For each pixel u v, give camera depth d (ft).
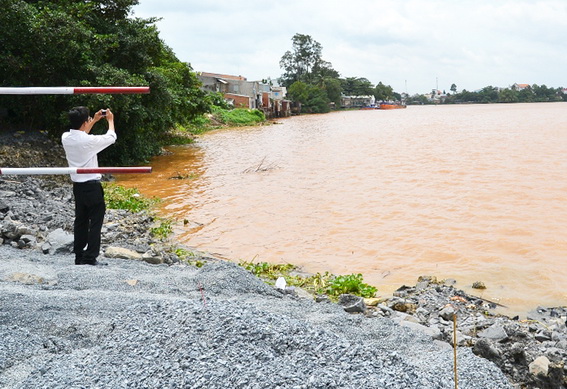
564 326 22.99
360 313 23.07
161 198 54.60
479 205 49.39
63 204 44.27
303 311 20.62
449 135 134.62
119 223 39.99
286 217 45.88
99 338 15.80
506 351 18.85
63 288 21.13
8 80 67.82
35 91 17.38
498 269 31.76
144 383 12.73
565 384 17.07
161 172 74.18
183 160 88.94
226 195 56.29
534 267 31.99
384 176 68.13
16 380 13.37
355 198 53.88
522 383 17.13
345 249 36.42
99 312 17.76
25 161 59.72
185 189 60.08
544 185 58.70
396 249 36.32
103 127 71.97
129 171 18.80
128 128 75.61
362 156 91.66
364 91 531.91
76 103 67.21
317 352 14.06
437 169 73.05
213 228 41.98
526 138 119.75
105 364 13.83
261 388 12.37
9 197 42.96
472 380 15.12
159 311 16.44
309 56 464.65
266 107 303.07
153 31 78.13
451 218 44.70
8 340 15.17
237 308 16.22
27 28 64.80
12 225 31.07
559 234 39.11
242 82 290.97
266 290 23.02
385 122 218.79
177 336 14.64
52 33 64.64
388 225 42.70
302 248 36.68
